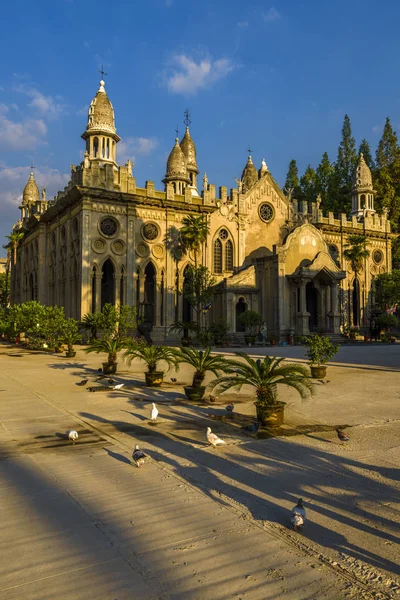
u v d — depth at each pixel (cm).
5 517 596
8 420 1150
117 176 4844
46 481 727
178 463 824
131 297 4794
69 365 2522
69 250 4991
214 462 832
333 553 519
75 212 4884
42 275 5825
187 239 5053
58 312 3462
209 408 1325
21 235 6769
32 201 6844
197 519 596
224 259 5581
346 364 2606
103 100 5503
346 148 9031
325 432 1060
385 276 6225
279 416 1108
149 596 432
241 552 516
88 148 5503
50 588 443
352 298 6700
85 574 468
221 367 1447
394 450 916
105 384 1778
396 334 6356
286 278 5097
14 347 4112
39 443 946
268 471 789
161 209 5112
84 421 1143
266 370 1135
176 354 1520
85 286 4566
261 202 5903
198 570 477
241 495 680
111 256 4753
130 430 1059
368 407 1359
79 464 813
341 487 719
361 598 435
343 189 8681
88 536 547
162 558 500
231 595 436
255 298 5244
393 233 7106
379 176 8044
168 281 5091
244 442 969
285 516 611
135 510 621
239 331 5203
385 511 634
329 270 5222
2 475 754
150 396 1509
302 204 6309
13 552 509
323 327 5344
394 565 496
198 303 4762
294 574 474
